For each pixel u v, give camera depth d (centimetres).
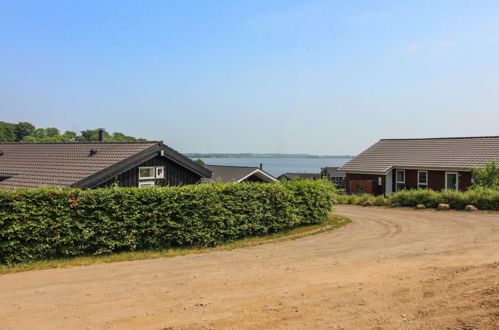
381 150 3850
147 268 1016
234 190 1449
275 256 1159
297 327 588
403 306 652
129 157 1727
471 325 552
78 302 729
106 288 822
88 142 2161
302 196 1747
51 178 1683
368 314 626
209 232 1365
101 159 1786
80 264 1073
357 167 3697
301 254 1181
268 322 612
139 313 666
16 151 2331
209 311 669
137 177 1805
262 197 1545
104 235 1202
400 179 3497
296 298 724
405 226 1755
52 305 714
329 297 721
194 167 2020
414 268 931
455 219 1931
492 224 1730
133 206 1242
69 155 1978
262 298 732
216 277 905
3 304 724
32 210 1109
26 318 650
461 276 803
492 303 621
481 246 1223
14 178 1827
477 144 3334
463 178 3100
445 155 3338
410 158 3503
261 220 1547
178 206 1310
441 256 1084
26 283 873
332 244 1357
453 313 601
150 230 1269
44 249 1127
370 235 1541
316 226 1781
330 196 1922
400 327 569
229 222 1415
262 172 3391
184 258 1157
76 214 1171
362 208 2692
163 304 711
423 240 1381
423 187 3334
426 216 2097
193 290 798
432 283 769
